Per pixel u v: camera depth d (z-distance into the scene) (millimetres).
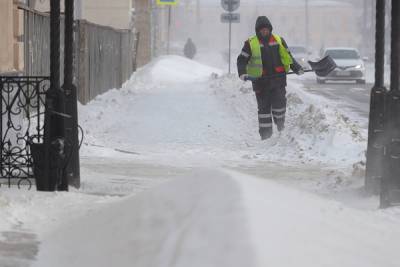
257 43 32969
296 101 45281
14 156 22391
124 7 79562
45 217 15242
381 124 19953
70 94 19766
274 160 28375
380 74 20219
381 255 10578
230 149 31531
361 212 13852
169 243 10164
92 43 47438
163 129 36281
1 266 11758
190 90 56062
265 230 9719
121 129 36375
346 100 59500
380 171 19781
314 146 29922
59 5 18922
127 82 65688
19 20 28922
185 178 12102
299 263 9258
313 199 12633
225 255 9312
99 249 11461
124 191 20031
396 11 18250
